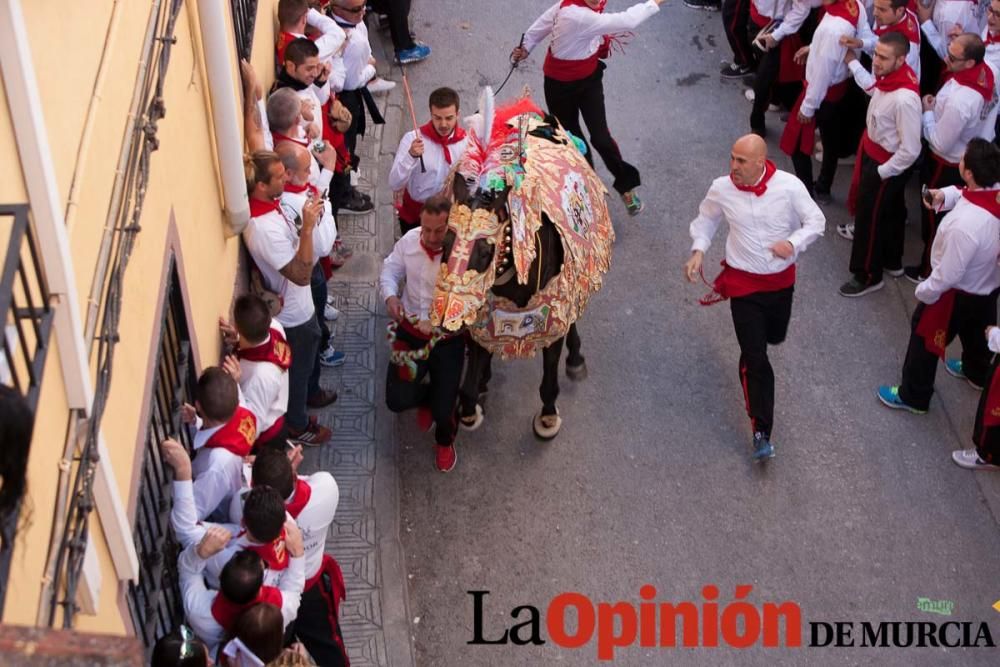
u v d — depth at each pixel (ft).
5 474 7.64
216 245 20.08
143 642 15.10
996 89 27.22
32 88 10.49
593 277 22.09
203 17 18.83
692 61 37.06
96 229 12.99
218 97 19.40
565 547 22.63
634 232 30.37
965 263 22.89
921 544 22.90
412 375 21.18
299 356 22.25
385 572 21.86
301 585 17.04
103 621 12.63
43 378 10.87
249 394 19.74
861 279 28.37
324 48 27.37
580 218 21.93
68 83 12.26
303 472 23.58
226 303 20.81
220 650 15.74
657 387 26.08
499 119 23.38
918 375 24.71
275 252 21.03
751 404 23.75
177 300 17.15
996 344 22.21
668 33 38.34
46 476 10.91
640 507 23.44
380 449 24.17
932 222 27.76
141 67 15.43
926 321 24.09
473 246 18.62
